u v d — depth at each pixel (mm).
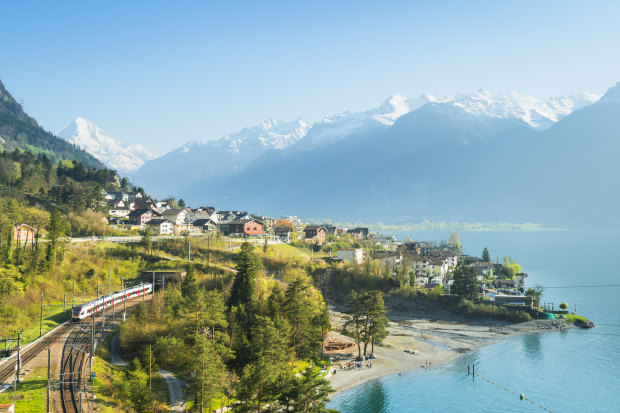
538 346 137875
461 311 171625
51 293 132750
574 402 99938
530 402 100125
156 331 104125
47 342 97500
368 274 190375
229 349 92250
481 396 102625
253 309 113125
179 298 116875
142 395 78500
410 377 113438
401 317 170375
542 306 179375
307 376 72875
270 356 91125
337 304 179125
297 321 113125
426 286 198625
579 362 124062
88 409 69250
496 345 139375
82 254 161000
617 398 101812
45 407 68250
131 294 141125
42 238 161250
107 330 108938
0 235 142500
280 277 178250
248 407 75250
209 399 76562
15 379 76125
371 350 130625
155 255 174875
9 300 118562
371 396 101938
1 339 93500
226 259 181625
